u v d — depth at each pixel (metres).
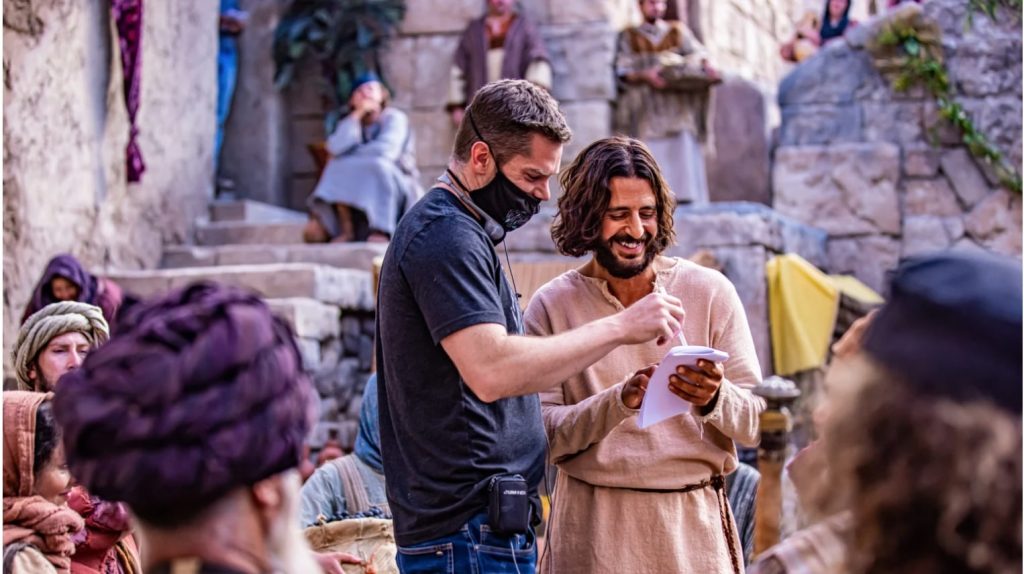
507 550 2.52
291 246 8.69
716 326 2.93
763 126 9.90
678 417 2.86
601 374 2.91
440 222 2.54
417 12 10.66
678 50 9.53
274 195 10.88
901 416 1.24
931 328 1.25
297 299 7.46
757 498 4.05
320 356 7.52
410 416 2.55
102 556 2.79
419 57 10.64
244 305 1.34
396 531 2.62
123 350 1.29
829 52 9.91
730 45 11.88
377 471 3.58
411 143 9.20
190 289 1.36
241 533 1.31
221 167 10.88
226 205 9.84
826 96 9.88
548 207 9.59
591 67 9.77
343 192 8.74
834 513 1.32
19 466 2.49
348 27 10.71
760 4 12.87
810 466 1.40
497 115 2.61
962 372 1.21
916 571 1.24
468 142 2.64
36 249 7.37
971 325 1.23
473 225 2.57
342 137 8.86
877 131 9.77
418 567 2.55
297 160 11.08
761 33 12.89
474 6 10.55
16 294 7.16
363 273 8.23
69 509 2.54
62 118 7.65
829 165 9.72
